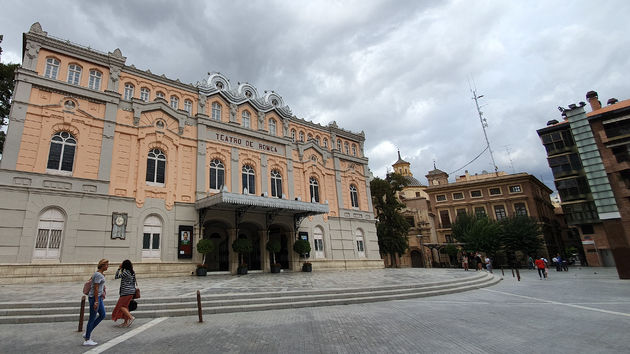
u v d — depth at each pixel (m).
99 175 20.52
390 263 48.22
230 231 25.39
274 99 32.53
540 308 11.59
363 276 22.25
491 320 9.69
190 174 24.59
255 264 29.39
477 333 8.20
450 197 55.16
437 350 6.92
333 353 6.86
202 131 25.81
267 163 29.47
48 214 18.56
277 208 24.61
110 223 20.27
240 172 27.47
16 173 18.00
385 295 14.80
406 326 9.13
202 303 11.88
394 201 43.47
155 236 22.02
